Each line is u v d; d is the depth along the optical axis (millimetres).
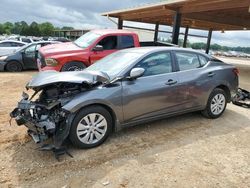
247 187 3211
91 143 4039
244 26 18141
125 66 4449
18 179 3258
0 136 4398
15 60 11938
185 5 11766
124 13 16109
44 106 3939
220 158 3895
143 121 4551
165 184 3223
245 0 9797
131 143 4289
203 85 5215
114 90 4121
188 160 3805
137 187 3152
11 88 8148
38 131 3703
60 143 3680
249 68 19656
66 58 8164
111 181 3260
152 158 3836
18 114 4008
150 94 4465
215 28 22453
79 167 3551
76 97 3873
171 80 4754
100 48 8539
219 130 4992
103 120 4113
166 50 4918
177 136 4629
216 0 10336
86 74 4078
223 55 55969
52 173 3400
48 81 3869
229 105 6805
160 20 18781
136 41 9180
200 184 3240
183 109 5039
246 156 3980
